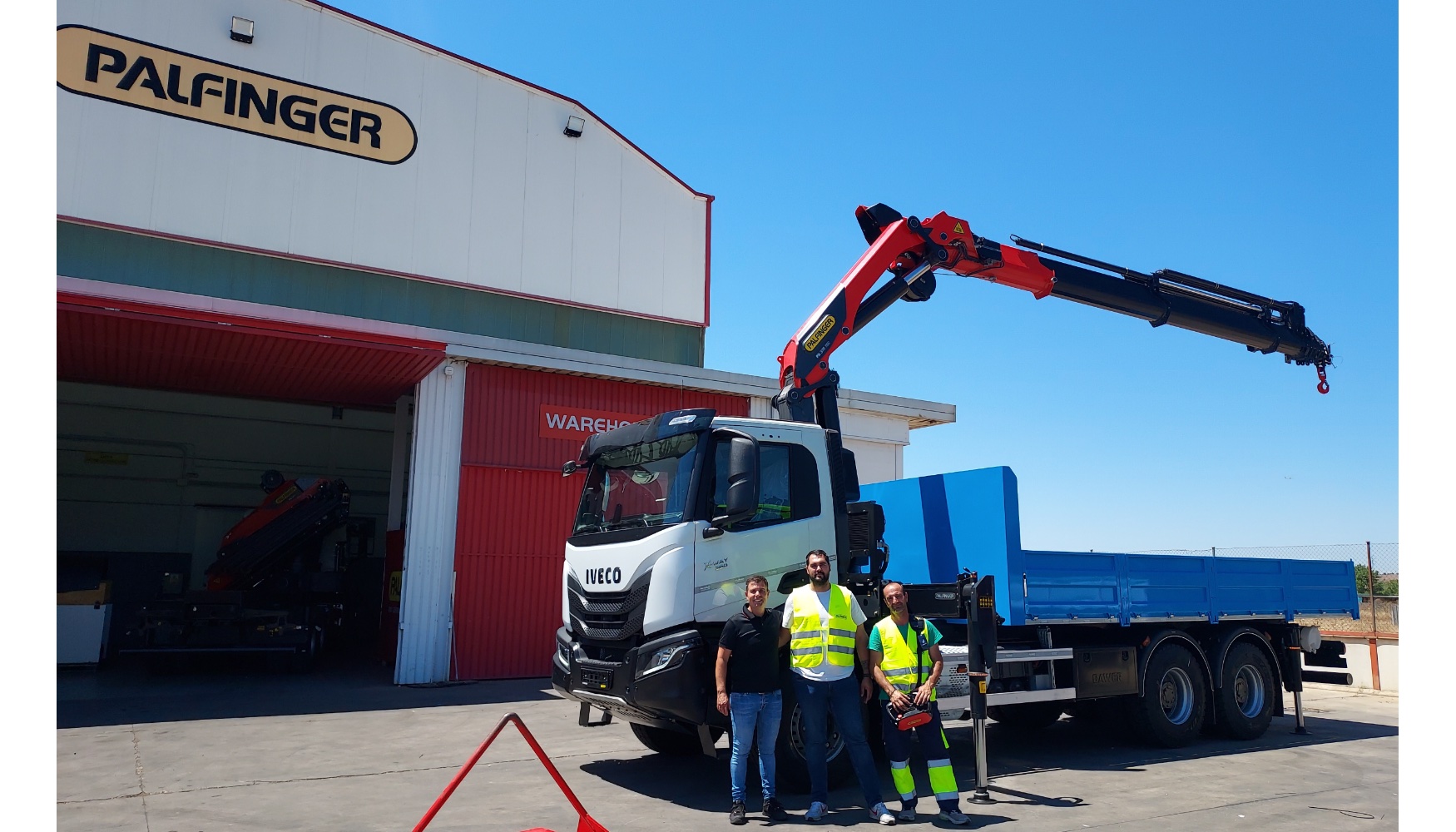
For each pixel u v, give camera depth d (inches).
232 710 457.7
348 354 550.9
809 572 273.4
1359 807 277.1
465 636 579.2
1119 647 368.2
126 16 602.9
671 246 799.7
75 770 318.7
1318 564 454.3
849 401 764.0
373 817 259.6
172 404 832.3
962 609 317.1
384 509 930.7
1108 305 439.2
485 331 699.4
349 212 656.4
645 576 278.1
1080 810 272.7
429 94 697.6
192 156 611.8
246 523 689.6
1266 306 467.5
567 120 756.6
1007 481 342.0
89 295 452.1
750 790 295.6
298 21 655.8
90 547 783.1
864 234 427.5
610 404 653.9
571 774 320.2
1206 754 372.5
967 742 402.3
